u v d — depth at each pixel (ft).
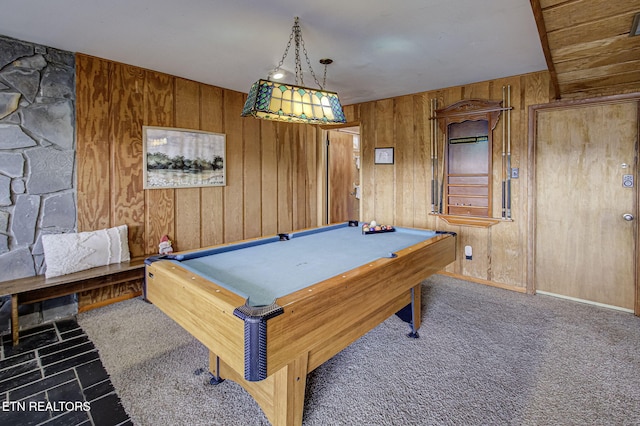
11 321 8.48
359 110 16.03
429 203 14.05
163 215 11.78
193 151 12.45
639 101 9.80
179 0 6.93
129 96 10.80
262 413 5.91
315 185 17.61
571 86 10.00
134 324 9.31
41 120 9.23
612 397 6.25
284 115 7.29
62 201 9.64
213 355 6.68
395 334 8.79
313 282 5.65
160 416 5.82
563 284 11.38
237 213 14.07
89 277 9.18
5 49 8.65
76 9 7.30
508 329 9.03
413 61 10.41
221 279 5.84
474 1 6.96
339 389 6.54
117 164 10.63
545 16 6.38
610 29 6.75
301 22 7.89
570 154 11.02
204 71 11.37
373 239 9.40
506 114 12.00
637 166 9.91
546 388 6.53
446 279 13.46
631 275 10.19
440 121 13.52
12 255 8.89
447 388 6.56
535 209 11.69
